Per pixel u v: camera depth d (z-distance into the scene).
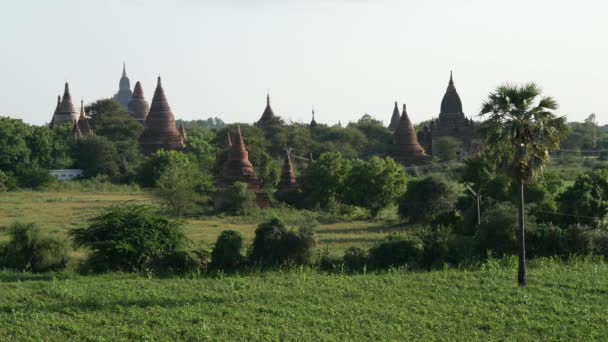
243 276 45.28
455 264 48.38
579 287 41.09
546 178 69.56
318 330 32.69
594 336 32.66
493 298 38.88
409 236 49.53
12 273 45.34
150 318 33.97
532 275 44.19
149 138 151.12
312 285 41.47
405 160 136.62
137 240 47.06
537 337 32.56
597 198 61.47
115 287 40.56
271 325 33.50
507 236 50.31
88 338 31.02
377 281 42.72
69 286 40.56
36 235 47.28
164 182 86.94
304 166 131.38
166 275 45.75
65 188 123.00
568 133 42.78
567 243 51.09
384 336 31.97
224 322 33.72
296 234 47.78
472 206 61.28
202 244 54.06
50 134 143.25
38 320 33.53
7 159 124.75
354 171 91.06
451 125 147.75
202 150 151.00
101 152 138.38
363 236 65.62
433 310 36.38
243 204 89.50
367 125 198.25
